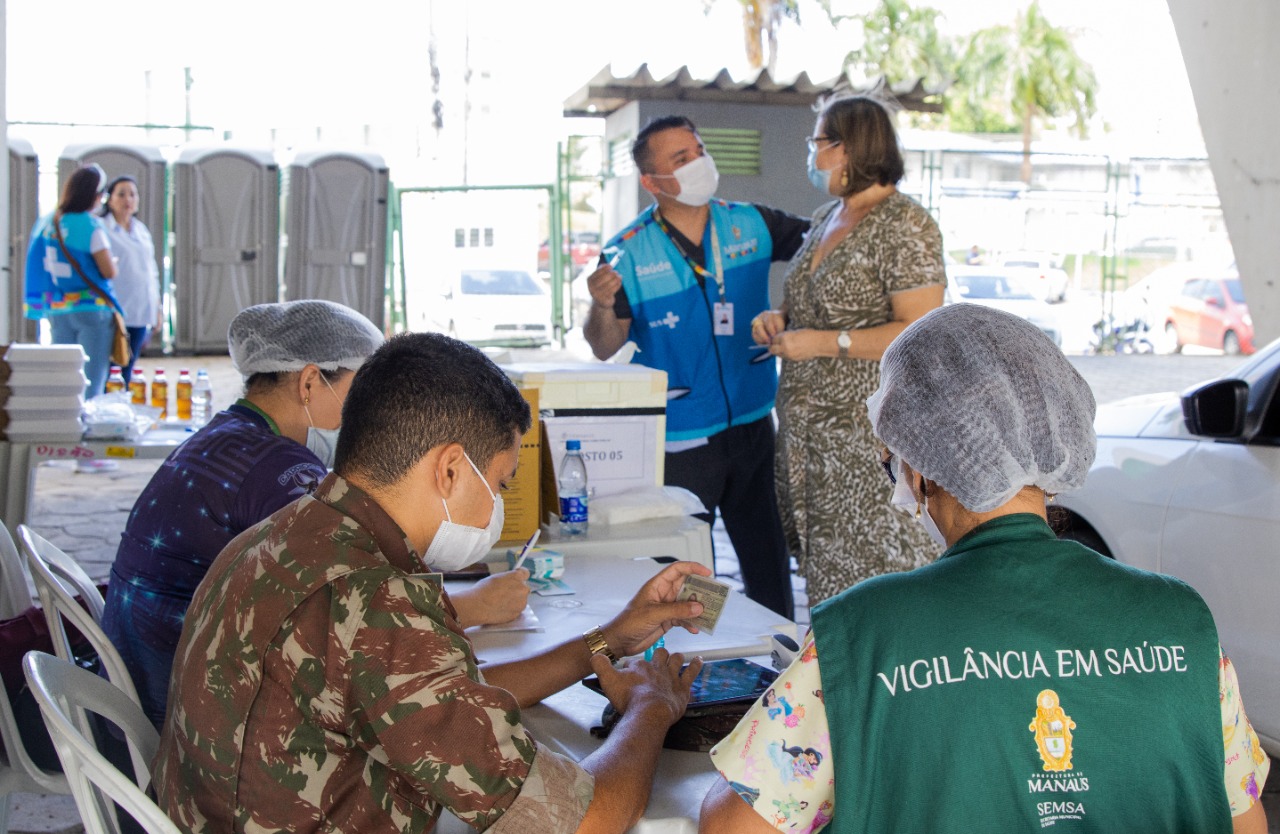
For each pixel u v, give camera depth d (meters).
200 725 1.60
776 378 4.57
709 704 1.96
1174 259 23.78
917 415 1.49
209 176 14.30
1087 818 1.36
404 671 1.55
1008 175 23.70
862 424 3.76
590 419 3.52
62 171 14.02
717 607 2.17
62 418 4.98
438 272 16.72
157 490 2.47
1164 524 3.81
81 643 2.76
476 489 1.77
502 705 1.58
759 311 4.45
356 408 1.74
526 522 3.24
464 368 1.76
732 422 4.41
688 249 4.36
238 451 2.44
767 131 8.97
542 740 1.96
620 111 9.57
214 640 1.62
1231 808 1.47
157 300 9.35
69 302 7.88
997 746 1.36
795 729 1.43
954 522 1.54
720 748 1.46
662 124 4.25
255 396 2.60
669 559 3.16
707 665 2.18
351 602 1.58
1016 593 1.42
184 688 1.64
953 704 1.37
